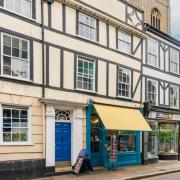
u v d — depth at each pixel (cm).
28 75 1741
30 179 1697
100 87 2144
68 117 1942
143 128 2277
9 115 1656
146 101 2508
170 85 2889
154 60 2703
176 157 2828
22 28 1723
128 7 2406
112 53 2253
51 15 1869
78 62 2011
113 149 2084
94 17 2131
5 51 1648
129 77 2405
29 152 1712
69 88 1936
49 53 1842
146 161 2473
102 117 2038
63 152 1905
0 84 1612
